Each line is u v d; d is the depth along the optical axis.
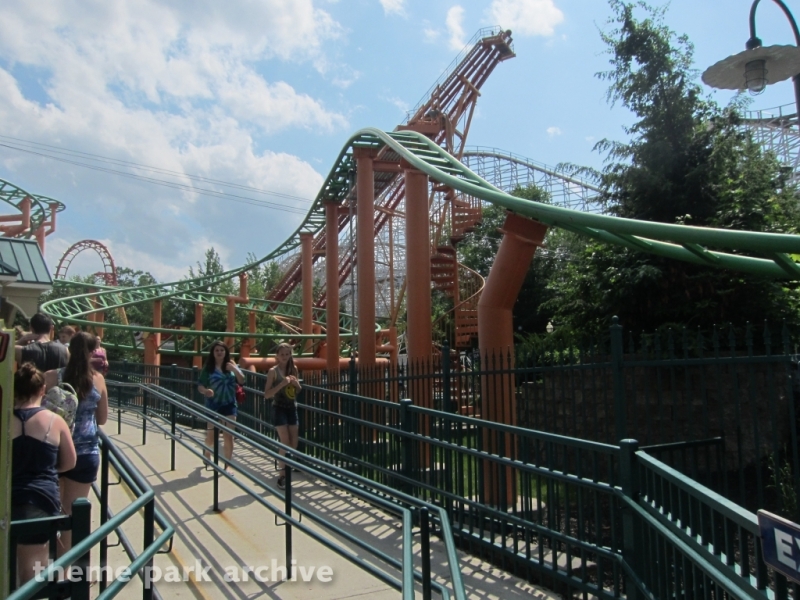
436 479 6.59
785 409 9.08
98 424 5.26
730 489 7.77
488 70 32.44
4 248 11.86
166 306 46.28
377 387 10.12
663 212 11.99
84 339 5.09
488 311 9.49
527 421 7.19
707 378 9.27
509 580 5.35
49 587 2.87
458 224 22.27
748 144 11.95
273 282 56.47
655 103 12.09
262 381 11.16
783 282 11.12
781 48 5.91
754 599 2.47
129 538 6.00
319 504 7.57
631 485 4.09
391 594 4.90
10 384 2.85
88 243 51.69
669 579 3.61
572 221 8.11
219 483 8.22
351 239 19.11
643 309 11.01
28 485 3.86
